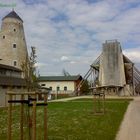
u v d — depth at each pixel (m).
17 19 79.25
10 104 10.83
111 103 45.62
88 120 21.95
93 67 95.56
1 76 54.53
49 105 43.47
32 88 21.31
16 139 14.28
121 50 91.88
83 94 95.50
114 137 14.67
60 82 111.75
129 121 21.77
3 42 77.31
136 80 95.88
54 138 14.18
